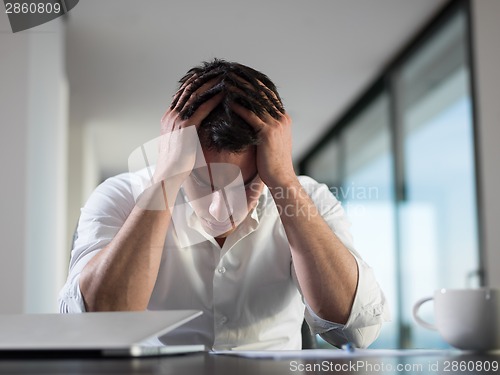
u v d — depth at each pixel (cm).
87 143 524
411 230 423
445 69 378
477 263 324
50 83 315
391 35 411
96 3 352
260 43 412
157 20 375
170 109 108
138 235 102
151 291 104
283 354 76
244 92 102
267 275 116
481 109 332
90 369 56
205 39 402
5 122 256
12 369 55
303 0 360
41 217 287
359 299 106
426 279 384
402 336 412
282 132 104
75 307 103
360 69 457
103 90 470
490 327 77
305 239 104
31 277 260
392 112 448
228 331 114
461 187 350
